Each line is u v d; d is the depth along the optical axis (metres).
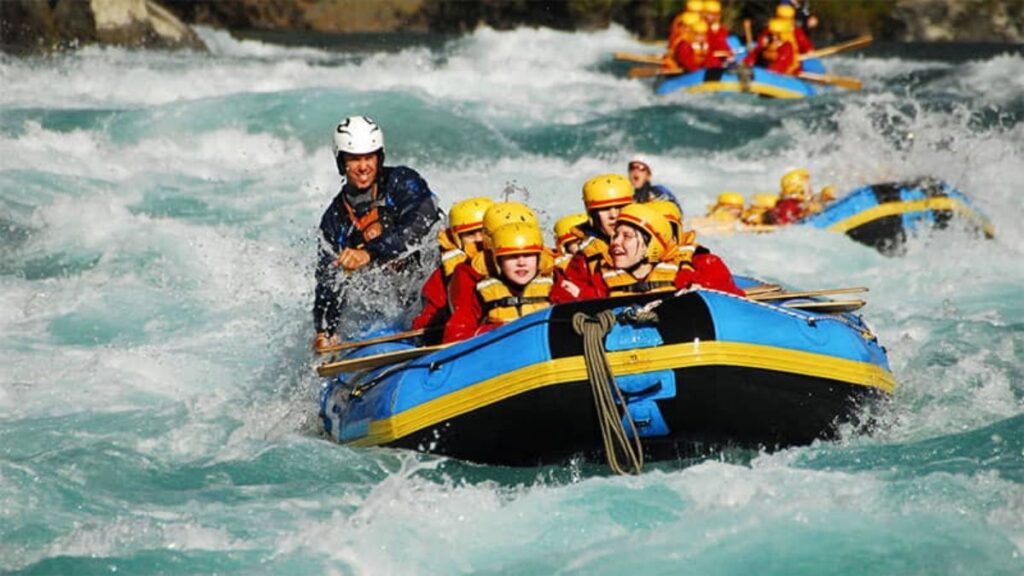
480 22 144.00
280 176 60.69
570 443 27.09
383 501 25.52
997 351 35.56
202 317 41.81
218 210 54.53
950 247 50.19
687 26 93.56
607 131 75.50
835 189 55.38
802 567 21.88
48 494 26.78
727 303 27.69
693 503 24.86
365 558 23.44
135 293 44.16
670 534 23.28
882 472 25.94
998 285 45.44
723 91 87.38
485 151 69.62
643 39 140.25
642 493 25.36
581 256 30.16
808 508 23.91
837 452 27.62
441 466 28.03
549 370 26.67
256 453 29.33
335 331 34.31
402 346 31.89
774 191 63.03
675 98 86.69
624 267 29.33
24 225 51.06
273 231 51.47
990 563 21.77
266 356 37.81
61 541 24.33
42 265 47.28
